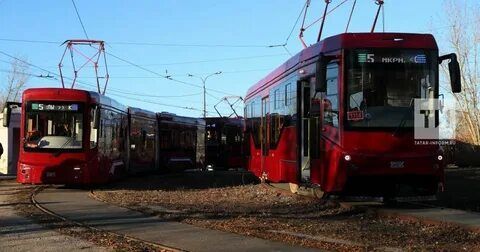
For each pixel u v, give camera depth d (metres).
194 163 35.62
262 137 22.19
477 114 41.31
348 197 14.18
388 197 14.34
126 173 26.91
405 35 14.24
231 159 37.84
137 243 10.49
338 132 13.96
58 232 11.78
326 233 11.50
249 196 19.28
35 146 20.97
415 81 14.03
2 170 32.25
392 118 13.88
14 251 9.80
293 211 15.12
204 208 15.90
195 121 36.31
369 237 10.98
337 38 14.33
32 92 21.23
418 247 9.88
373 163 13.66
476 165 38.50
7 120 21.64
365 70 13.95
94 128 21.44
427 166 13.80
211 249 9.87
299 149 16.66
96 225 12.72
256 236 11.12
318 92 14.50
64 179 20.89
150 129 30.88
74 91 21.33
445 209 14.38
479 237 10.91
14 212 14.94
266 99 21.61
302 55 16.48
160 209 15.52
